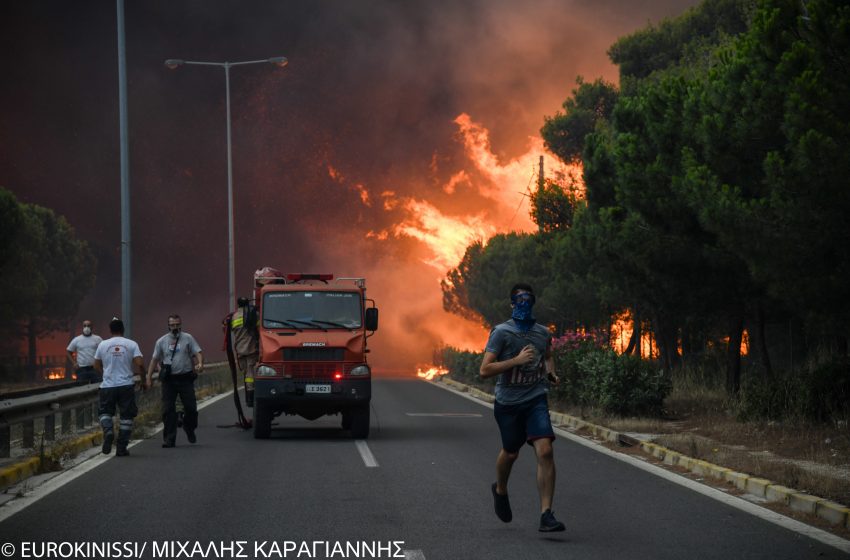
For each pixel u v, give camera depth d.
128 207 24.27
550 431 8.09
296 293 17.11
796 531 8.26
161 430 17.84
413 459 13.35
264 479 11.32
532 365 8.16
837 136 12.30
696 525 8.53
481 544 7.70
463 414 21.88
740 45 16.06
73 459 13.33
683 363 26.30
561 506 9.53
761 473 10.73
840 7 12.56
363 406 16.56
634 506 9.52
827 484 9.65
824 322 13.74
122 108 24.34
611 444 15.39
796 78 12.41
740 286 17.47
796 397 15.71
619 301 22.84
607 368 18.25
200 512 9.09
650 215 17.14
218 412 22.56
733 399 18.42
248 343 17.92
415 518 8.82
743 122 14.38
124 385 13.83
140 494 10.15
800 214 12.67
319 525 8.46
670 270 17.50
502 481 8.33
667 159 17.36
